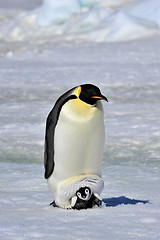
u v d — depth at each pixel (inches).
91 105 664.4
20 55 4158.5
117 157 1234.0
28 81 2704.2
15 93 2345.0
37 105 2037.4
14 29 5935.0
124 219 644.1
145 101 2132.1
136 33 5004.9
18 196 820.0
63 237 554.6
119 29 5064.0
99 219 644.1
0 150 1312.7
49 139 693.3
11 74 2987.2
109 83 2603.3
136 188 906.1
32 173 1052.5
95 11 5748.0
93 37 5167.3
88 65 3353.8
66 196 705.0
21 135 1493.6
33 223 619.2
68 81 2674.7
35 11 6643.7
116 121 1683.1
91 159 696.4
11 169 1095.6
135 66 3230.8
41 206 743.7
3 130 1561.3
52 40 5260.8
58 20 6264.8
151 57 3661.4
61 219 644.7
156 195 836.6
